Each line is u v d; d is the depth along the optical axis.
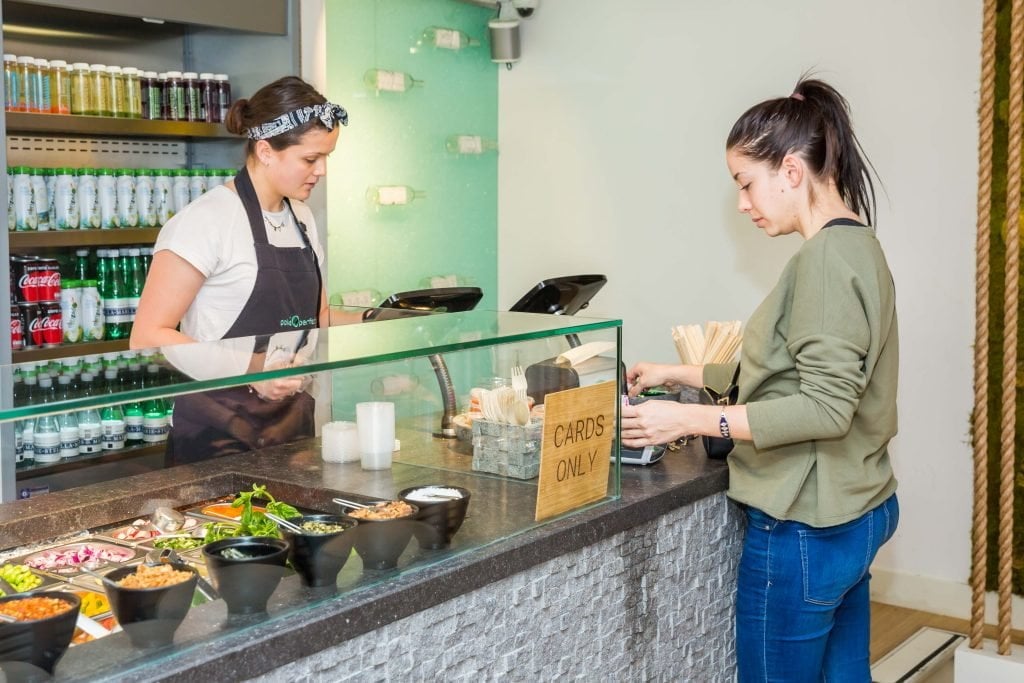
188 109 3.60
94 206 3.29
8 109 3.03
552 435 1.85
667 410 2.06
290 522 1.57
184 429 1.84
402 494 1.73
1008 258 2.91
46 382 1.43
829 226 1.94
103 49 3.63
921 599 4.02
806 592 2.01
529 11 4.80
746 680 2.14
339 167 4.26
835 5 4.04
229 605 1.39
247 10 3.51
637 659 2.10
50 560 1.62
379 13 4.37
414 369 1.92
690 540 2.23
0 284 2.89
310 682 1.42
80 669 1.25
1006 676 2.94
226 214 2.56
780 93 4.21
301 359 1.65
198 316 2.60
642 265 4.67
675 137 4.51
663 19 4.49
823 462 1.99
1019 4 2.85
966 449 3.89
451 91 4.79
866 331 1.89
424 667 1.60
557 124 4.87
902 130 3.93
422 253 4.71
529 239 5.03
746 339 2.07
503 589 1.75
